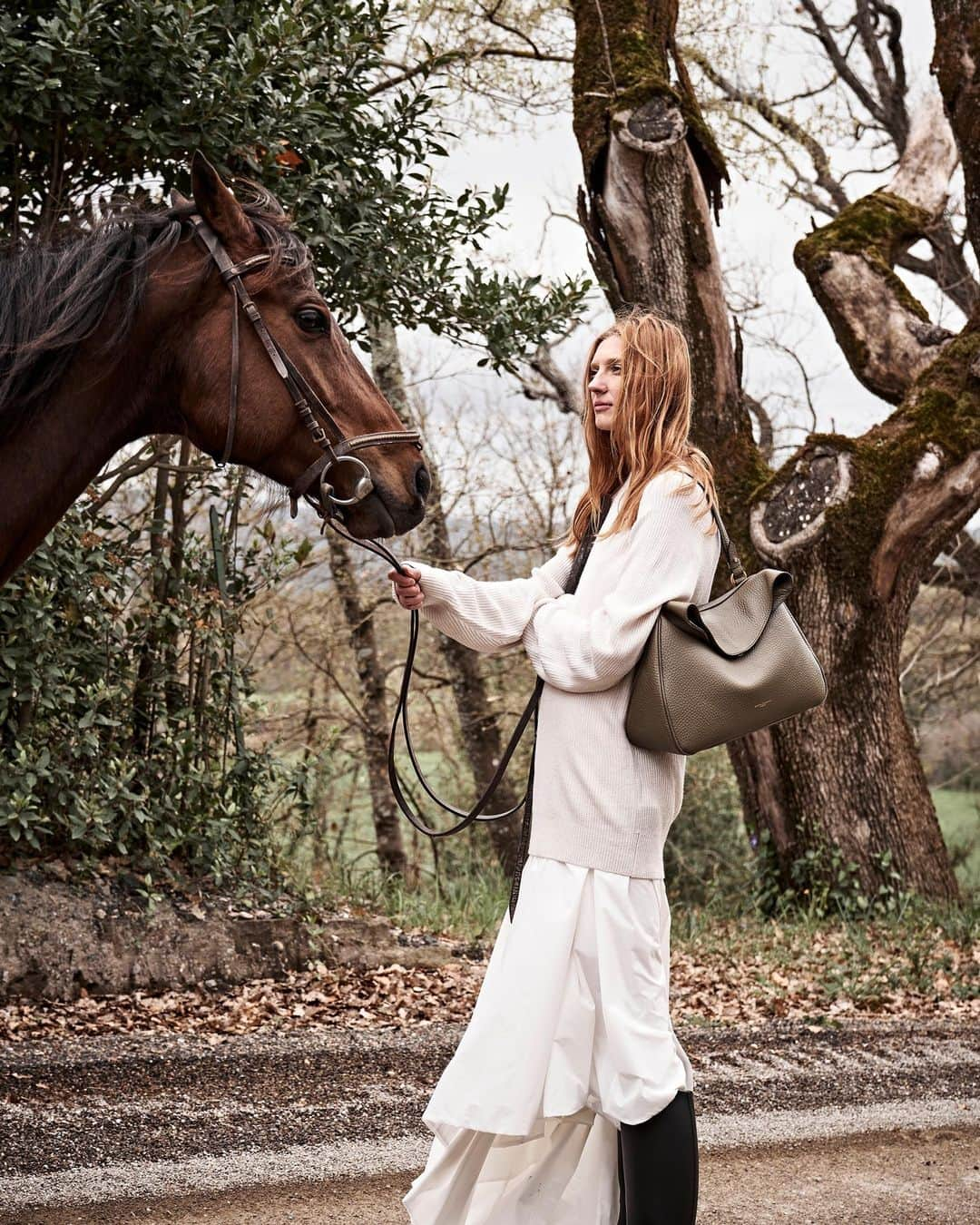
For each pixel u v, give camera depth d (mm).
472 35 9883
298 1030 4820
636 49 9078
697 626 2338
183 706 6109
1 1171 3209
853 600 8398
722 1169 3490
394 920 6816
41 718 5578
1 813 5199
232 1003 5184
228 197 2627
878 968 6461
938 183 10328
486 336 6012
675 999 5625
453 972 5895
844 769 8602
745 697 2305
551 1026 2254
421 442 2805
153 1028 4785
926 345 9281
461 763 12188
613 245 9086
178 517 6160
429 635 11453
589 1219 2359
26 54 4367
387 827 10852
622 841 2336
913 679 14289
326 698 10883
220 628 6062
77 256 2572
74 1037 4543
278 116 4852
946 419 8281
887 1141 3777
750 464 9117
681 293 8984
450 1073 2293
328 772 8492
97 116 4742
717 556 2533
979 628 13828
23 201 4895
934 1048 4883
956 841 14336
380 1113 3824
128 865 5703
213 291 2627
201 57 4598
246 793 6199
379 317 6355
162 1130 3578
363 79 5332
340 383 2688
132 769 5625
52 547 5426
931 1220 3170
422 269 5617
